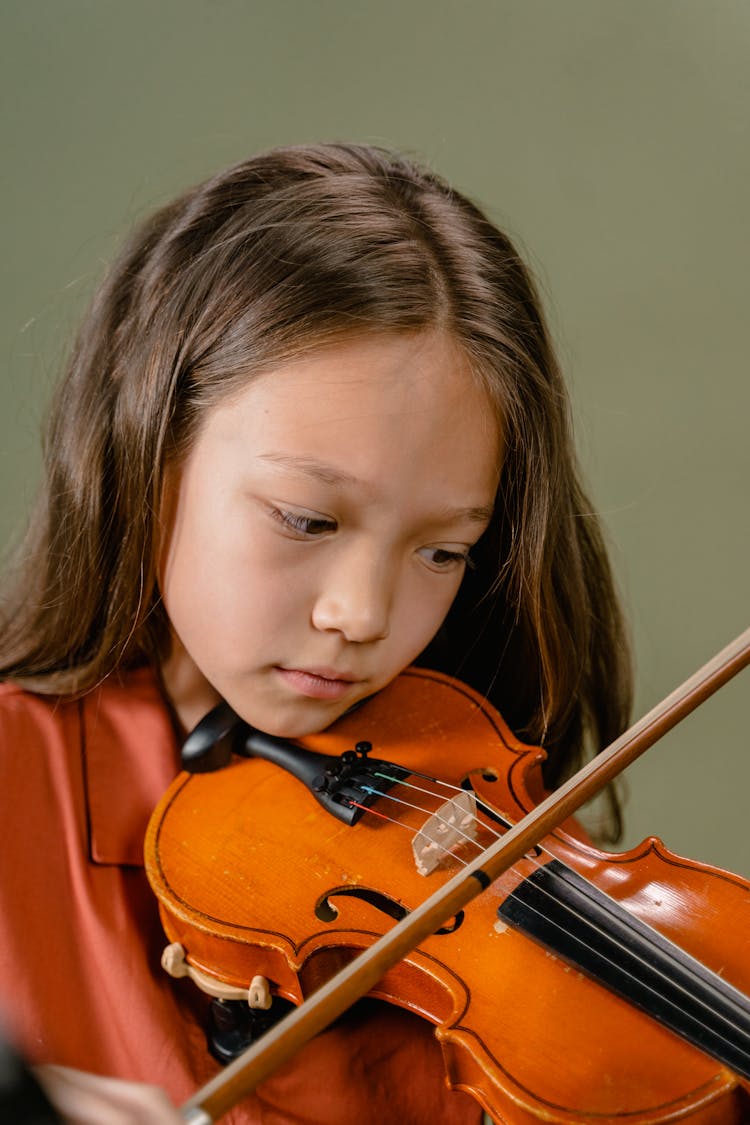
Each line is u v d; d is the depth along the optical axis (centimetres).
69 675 118
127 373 113
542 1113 83
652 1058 87
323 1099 104
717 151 273
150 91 245
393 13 259
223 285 107
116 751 116
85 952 108
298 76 252
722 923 99
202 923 100
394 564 104
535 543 120
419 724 124
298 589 103
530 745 132
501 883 103
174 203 125
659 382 261
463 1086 92
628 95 271
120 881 111
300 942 99
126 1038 105
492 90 264
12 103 240
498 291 110
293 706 110
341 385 99
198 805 111
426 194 117
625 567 250
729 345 265
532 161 264
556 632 131
